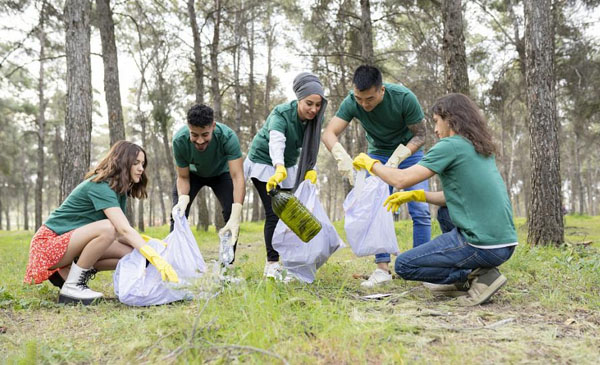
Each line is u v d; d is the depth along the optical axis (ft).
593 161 119.65
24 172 117.08
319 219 11.07
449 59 22.18
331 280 11.96
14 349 7.06
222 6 42.52
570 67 40.96
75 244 10.15
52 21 34.17
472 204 9.07
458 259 9.27
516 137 86.12
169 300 9.71
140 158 10.77
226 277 9.42
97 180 10.43
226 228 11.89
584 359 6.11
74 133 21.84
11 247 32.58
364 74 10.57
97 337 7.54
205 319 7.59
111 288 12.08
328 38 41.32
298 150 12.29
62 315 9.13
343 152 11.28
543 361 6.07
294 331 6.97
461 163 9.09
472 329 7.47
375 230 11.18
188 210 13.16
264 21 52.26
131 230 10.03
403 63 42.42
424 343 6.62
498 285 9.11
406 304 9.17
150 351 6.53
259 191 12.33
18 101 68.64
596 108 42.37
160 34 42.16
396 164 11.29
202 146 11.51
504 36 45.62
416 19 38.06
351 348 6.22
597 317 8.37
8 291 11.48
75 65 21.97
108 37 32.86
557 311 8.80
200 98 40.83
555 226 20.04
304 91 10.86
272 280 9.71
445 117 9.64
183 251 10.14
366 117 11.91
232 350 6.25
